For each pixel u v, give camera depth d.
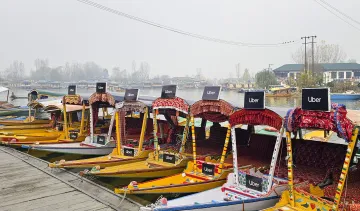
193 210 7.88
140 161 13.45
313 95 7.50
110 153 15.01
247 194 9.04
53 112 20.11
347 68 85.75
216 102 10.88
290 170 8.10
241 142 14.12
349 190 9.05
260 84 81.31
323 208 7.44
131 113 19.12
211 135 14.95
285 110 10.16
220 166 10.76
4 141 16.97
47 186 11.38
